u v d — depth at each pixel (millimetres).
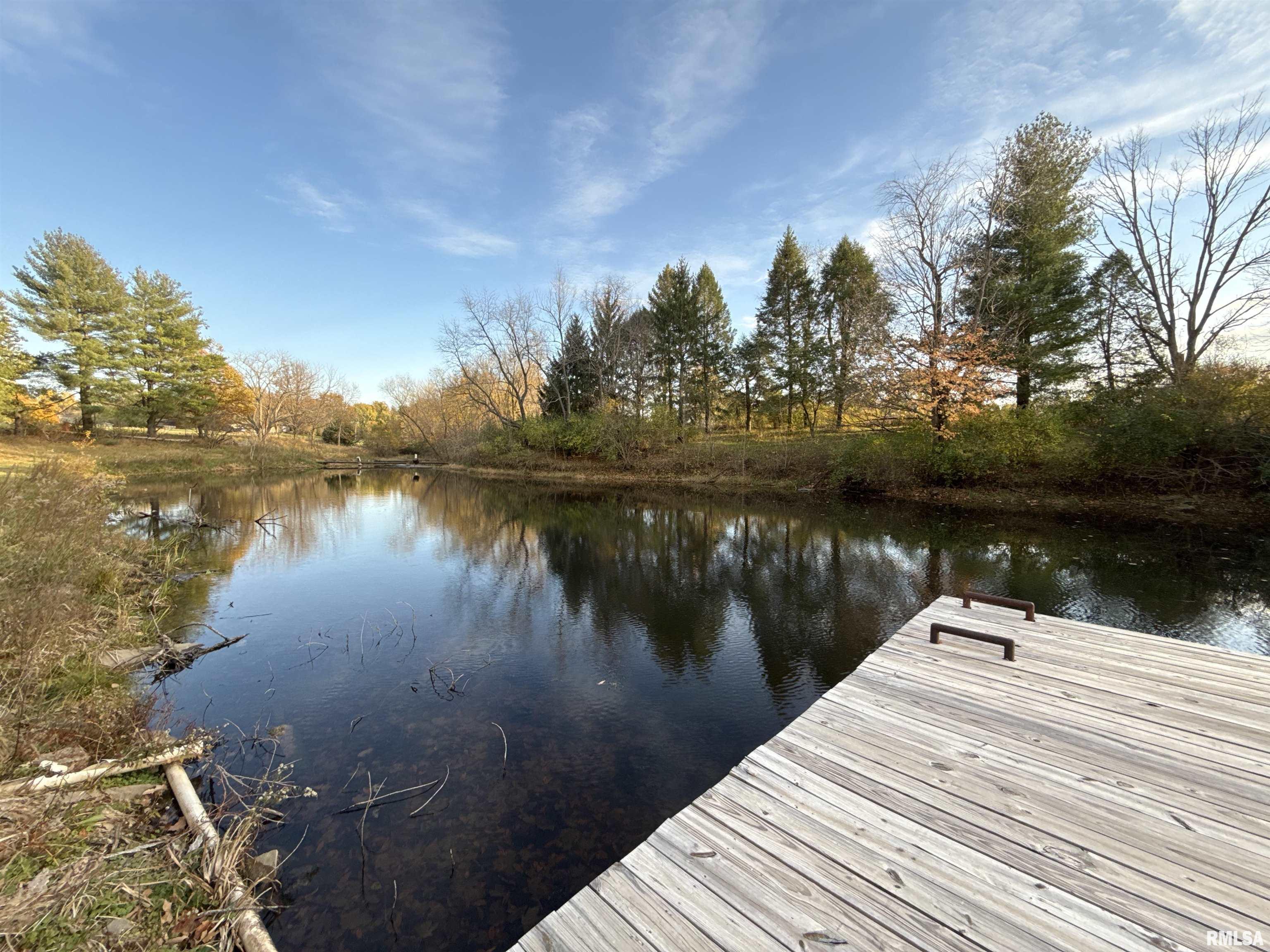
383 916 2779
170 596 8477
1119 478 13812
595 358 30922
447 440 38594
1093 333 16406
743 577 9570
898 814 2211
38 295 25844
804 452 20719
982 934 1642
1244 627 6184
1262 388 12000
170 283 30609
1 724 3191
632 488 23109
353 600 8711
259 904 2619
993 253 16625
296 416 41719
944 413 15953
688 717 4895
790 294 26828
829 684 5523
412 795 3781
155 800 3389
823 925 1696
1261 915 1680
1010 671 3604
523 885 2988
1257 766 2479
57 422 25766
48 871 2373
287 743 4473
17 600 4137
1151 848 1983
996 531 11867
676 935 1681
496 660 6254
